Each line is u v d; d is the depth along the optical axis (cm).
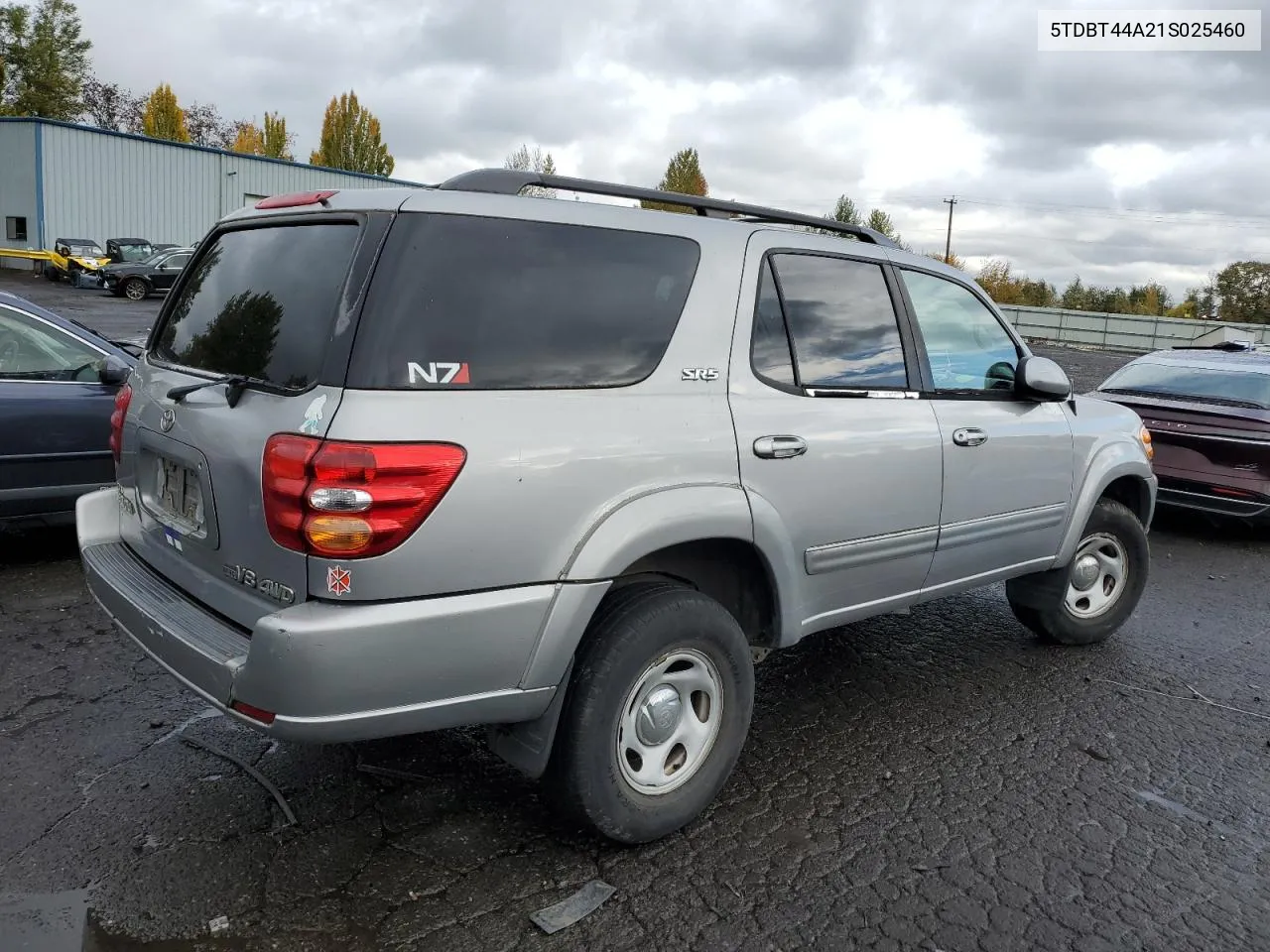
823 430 338
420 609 246
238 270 314
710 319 312
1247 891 301
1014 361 445
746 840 316
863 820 333
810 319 347
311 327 262
